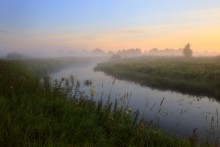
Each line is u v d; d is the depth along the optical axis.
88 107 7.14
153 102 15.31
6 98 6.43
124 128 5.62
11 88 7.31
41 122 4.94
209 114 12.46
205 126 10.16
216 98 17.05
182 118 11.41
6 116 4.91
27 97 6.74
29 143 3.92
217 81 20.92
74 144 4.40
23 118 5.12
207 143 6.21
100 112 6.75
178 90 20.61
